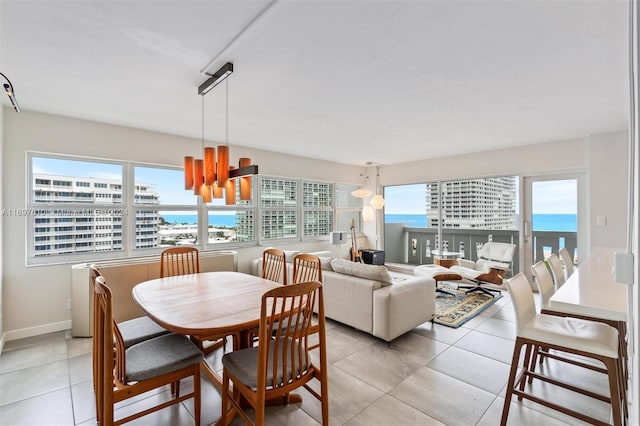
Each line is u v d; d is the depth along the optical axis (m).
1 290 2.97
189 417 1.98
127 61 2.21
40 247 3.36
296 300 2.14
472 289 4.89
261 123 3.74
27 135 3.22
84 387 2.31
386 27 1.81
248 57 2.15
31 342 3.08
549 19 1.74
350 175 7.01
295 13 1.67
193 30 1.84
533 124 3.79
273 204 5.64
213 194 2.58
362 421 1.93
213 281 2.75
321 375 1.77
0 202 2.99
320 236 6.50
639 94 0.57
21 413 2.02
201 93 2.63
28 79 2.50
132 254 3.99
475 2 1.60
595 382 2.32
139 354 1.82
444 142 4.75
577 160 4.46
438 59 2.20
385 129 4.02
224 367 1.81
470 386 2.30
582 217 4.52
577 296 1.75
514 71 2.39
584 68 2.34
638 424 0.56
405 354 2.80
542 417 1.96
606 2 1.59
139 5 1.60
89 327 3.22
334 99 2.95
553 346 1.77
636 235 0.64
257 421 1.53
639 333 0.56
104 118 3.53
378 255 6.60
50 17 1.70
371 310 3.05
